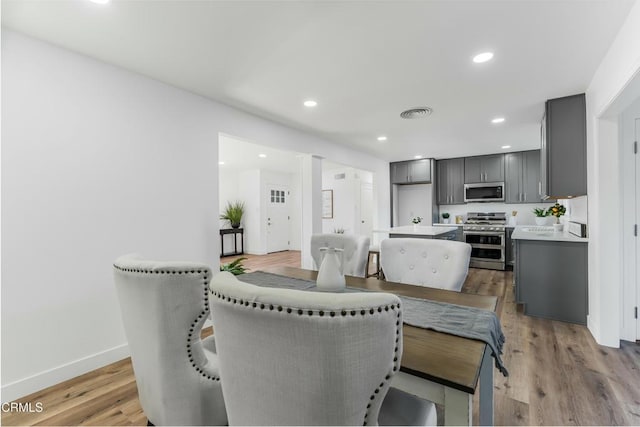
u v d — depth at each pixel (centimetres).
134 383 199
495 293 399
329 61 222
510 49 205
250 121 335
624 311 253
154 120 251
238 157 611
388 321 58
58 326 200
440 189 629
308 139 422
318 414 58
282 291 60
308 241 427
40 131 194
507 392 186
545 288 309
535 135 431
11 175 183
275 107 317
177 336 101
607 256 244
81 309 211
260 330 60
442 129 402
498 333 114
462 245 166
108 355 222
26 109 188
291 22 176
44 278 195
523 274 320
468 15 170
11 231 183
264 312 59
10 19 172
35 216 192
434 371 78
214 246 295
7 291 181
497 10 165
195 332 105
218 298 66
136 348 109
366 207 795
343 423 59
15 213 184
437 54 212
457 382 73
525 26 179
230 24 178
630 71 167
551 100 292
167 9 165
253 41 196
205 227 288
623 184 251
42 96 194
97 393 188
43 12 166
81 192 211
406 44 200
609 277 244
